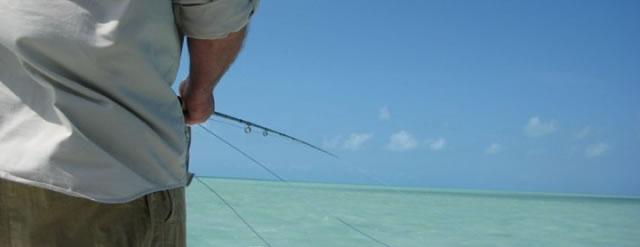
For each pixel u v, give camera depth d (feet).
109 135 2.46
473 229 32.78
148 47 2.57
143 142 2.56
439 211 46.70
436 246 24.86
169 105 2.74
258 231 24.03
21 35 2.34
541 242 28.89
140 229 2.68
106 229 2.59
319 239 23.17
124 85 2.49
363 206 46.65
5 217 2.49
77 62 2.38
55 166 2.33
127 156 2.52
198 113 3.50
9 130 2.40
